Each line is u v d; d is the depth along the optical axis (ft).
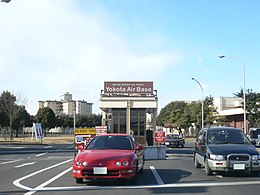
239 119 214.69
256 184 37.60
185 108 256.93
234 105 279.28
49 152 100.94
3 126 217.97
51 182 39.93
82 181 38.27
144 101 89.86
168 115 284.82
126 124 89.66
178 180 40.91
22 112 224.12
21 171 51.75
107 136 42.96
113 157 36.45
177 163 63.67
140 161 43.91
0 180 42.04
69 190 34.35
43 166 59.26
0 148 121.29
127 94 90.38
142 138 89.20
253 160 42.09
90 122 352.28
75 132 66.90
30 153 96.78
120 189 34.73
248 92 182.29
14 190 34.73
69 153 95.96
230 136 47.50
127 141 41.93
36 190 34.60
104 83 90.68
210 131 48.39
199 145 50.96
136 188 35.29
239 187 35.76
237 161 41.93
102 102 89.76
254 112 180.04
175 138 134.41
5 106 199.41
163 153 73.97
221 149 43.32
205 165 45.80
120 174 35.63
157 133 82.74
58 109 497.46
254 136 147.74
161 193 32.55
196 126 241.35
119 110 90.27
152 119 93.30
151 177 43.70
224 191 33.50
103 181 39.70
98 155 37.04
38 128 159.53
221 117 212.84
